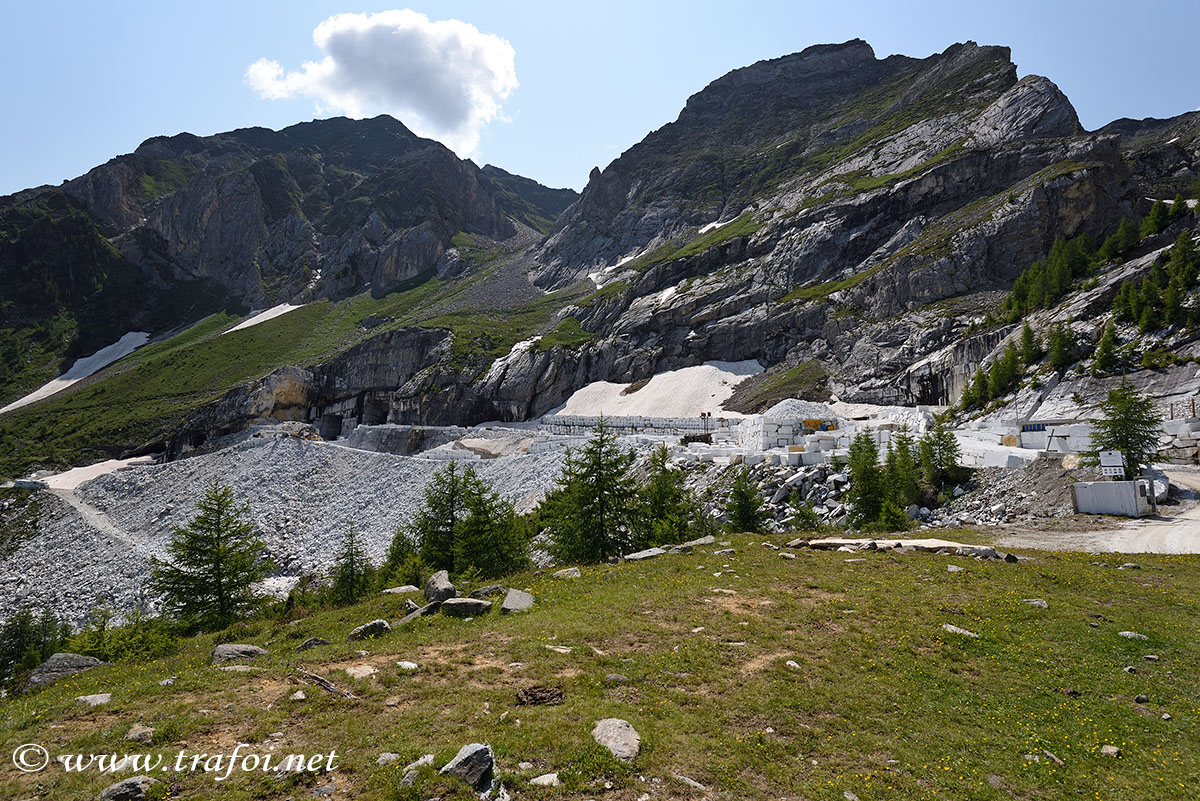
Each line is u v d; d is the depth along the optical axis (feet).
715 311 448.24
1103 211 336.70
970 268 341.00
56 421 577.02
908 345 326.24
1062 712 39.55
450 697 40.27
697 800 29.73
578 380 469.16
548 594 69.67
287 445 298.76
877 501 120.06
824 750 35.22
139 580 213.25
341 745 33.71
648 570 80.38
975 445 164.35
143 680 46.44
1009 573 70.03
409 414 492.54
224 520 131.95
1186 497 111.96
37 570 254.68
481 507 119.24
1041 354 241.55
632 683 43.24
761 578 71.36
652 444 204.95
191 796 28.89
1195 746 35.17
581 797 29.50
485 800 28.60
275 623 86.69
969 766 33.99
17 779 30.09
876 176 532.32
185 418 547.49
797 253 456.86
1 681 142.00
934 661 46.93
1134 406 119.75
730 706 39.83
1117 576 68.44
